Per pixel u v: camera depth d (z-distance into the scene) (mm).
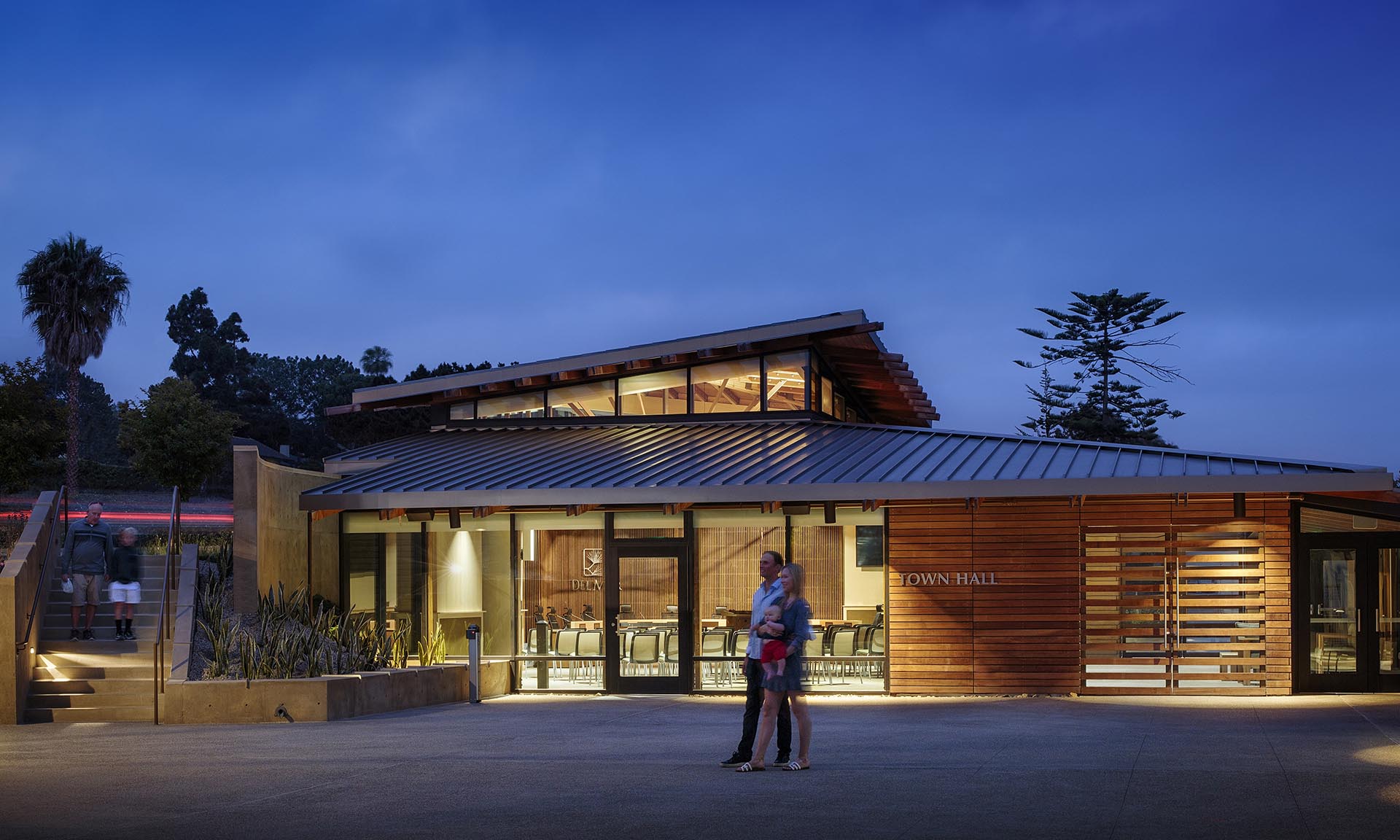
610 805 7906
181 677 15133
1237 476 17828
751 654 9891
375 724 14375
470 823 7301
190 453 42000
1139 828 6922
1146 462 19156
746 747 9898
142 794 8609
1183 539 19359
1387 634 19312
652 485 19469
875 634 19953
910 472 19156
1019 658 19594
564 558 20844
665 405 24500
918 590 19891
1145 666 19438
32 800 8375
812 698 19562
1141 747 11328
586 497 19531
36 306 41750
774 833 6906
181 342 90250
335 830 7152
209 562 22516
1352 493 18812
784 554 20188
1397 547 19344
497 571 21062
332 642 18031
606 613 20562
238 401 84875
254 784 9070
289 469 20422
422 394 25094
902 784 8758
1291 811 7434
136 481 59500
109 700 15062
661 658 20344
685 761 10406
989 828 6980
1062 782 8797
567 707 17516
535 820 7395
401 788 8781
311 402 111500
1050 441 21125
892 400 29906
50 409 35719
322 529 21391
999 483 18391
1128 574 19453
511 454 22625
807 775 9312
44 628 16750
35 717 14789
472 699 18438
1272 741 11828
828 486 18859
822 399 25266
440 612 21188
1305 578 19438
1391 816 7246
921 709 16781
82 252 42438
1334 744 11477
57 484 41938
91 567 16531
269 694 14742
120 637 16469
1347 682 19297
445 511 21141
